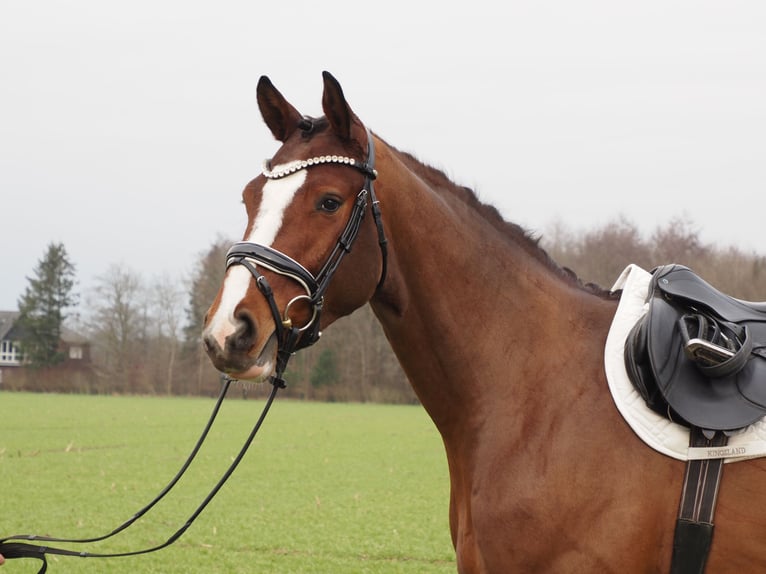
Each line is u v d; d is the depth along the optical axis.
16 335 87.00
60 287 70.62
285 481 15.24
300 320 2.81
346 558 8.91
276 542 9.70
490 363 3.08
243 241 2.83
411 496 13.48
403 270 3.09
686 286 3.01
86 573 7.99
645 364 2.88
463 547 3.01
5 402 43.81
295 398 56.94
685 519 2.73
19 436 24.20
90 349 70.38
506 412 3.00
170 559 8.72
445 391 3.15
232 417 34.78
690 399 2.78
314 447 21.95
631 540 2.74
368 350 56.44
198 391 63.09
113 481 14.90
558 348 3.10
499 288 3.16
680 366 2.84
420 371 3.17
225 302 2.70
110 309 65.19
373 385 56.03
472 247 3.17
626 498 2.77
